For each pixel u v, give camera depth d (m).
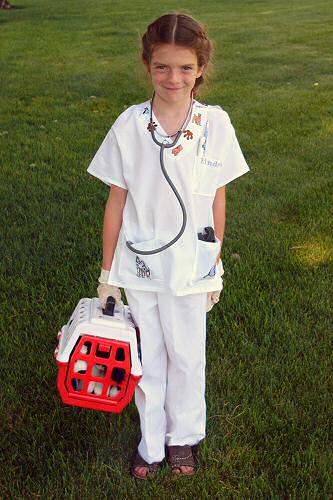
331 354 3.45
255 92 9.27
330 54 12.27
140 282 2.44
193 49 2.21
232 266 4.30
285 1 22.05
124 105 8.52
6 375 3.28
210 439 2.90
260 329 3.63
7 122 7.64
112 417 3.04
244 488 2.64
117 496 2.63
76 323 2.38
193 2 22.16
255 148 6.77
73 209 5.17
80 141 6.91
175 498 2.63
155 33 2.22
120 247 2.46
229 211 5.21
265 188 5.67
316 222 4.98
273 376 3.27
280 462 2.77
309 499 2.59
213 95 9.02
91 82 9.84
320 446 2.87
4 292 4.00
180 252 2.39
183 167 2.32
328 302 3.91
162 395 2.67
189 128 2.32
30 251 4.51
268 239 4.71
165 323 2.52
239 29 15.46
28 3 23.45
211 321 3.70
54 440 2.92
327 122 7.74
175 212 2.37
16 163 6.15
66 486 2.67
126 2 22.59
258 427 2.95
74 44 13.59
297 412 3.06
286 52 12.46
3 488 2.66
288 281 4.14
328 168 6.19
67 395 2.41
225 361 3.39
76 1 23.75
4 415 3.03
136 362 2.36
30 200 5.32
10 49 13.02
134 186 2.37
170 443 2.79
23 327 3.67
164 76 2.24
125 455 2.85
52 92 9.20
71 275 4.21
